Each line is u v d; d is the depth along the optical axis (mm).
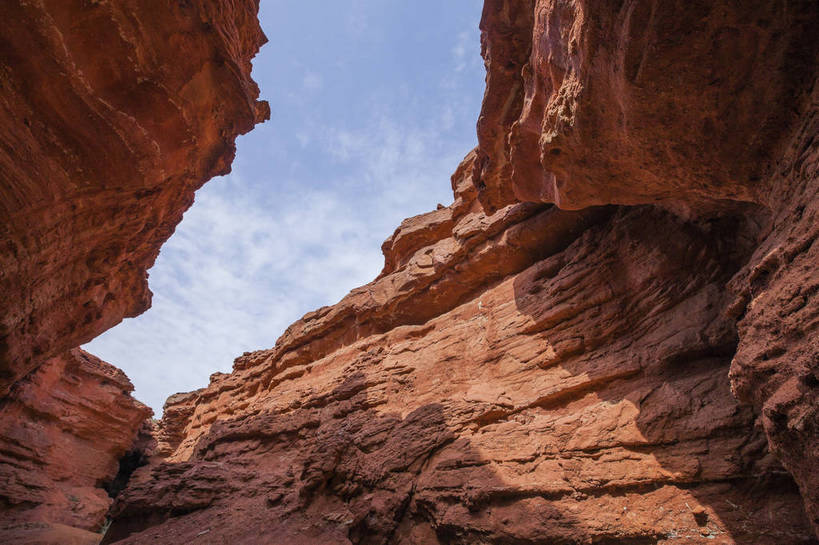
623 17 5879
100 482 30906
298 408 21281
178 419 36844
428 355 17406
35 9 8438
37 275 11680
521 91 12266
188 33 11219
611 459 9477
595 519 8672
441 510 10945
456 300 20078
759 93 5965
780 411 4812
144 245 16422
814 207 4926
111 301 16672
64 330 14734
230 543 12953
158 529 14914
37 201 10203
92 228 12453
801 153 5660
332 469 14430
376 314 22344
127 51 10109
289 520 13648
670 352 10242
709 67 5922
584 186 9320
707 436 8430
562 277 14477
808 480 4719
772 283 5566
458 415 13297
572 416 11102
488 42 12367
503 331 15445
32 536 19750
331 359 22719
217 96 13234
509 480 10367
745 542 7109
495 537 9555
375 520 11953
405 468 12891
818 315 4449
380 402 17094
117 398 32625
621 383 11062
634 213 13305
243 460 19547
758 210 9812
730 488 7797
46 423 27984
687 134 6910
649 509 8352
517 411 12680
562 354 13008
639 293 12062
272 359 27031
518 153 11711
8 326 11766
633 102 6707
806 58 5418
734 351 9508
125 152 11195
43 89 9320
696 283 10914
